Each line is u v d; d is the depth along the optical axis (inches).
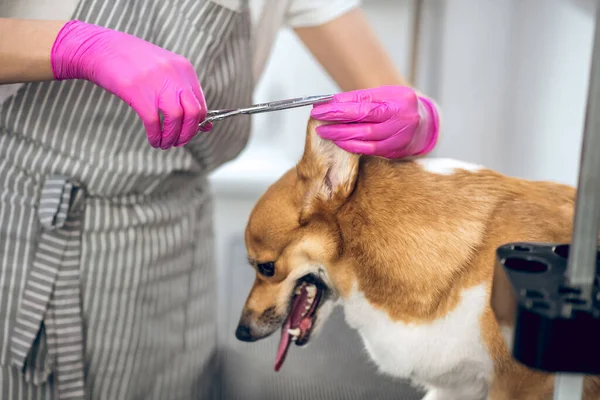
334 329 66.7
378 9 103.4
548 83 69.2
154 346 43.3
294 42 107.0
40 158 37.0
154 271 41.6
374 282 35.3
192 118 31.2
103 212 38.4
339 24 46.6
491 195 34.4
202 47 37.3
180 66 32.4
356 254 35.7
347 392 54.4
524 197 34.4
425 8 95.3
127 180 38.3
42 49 32.0
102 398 41.1
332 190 35.6
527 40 76.6
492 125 88.5
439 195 34.7
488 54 87.4
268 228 37.9
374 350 37.6
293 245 37.6
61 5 35.9
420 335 34.3
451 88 90.1
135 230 39.8
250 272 86.1
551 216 33.4
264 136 113.3
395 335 35.2
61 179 36.7
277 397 54.4
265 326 40.8
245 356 62.4
